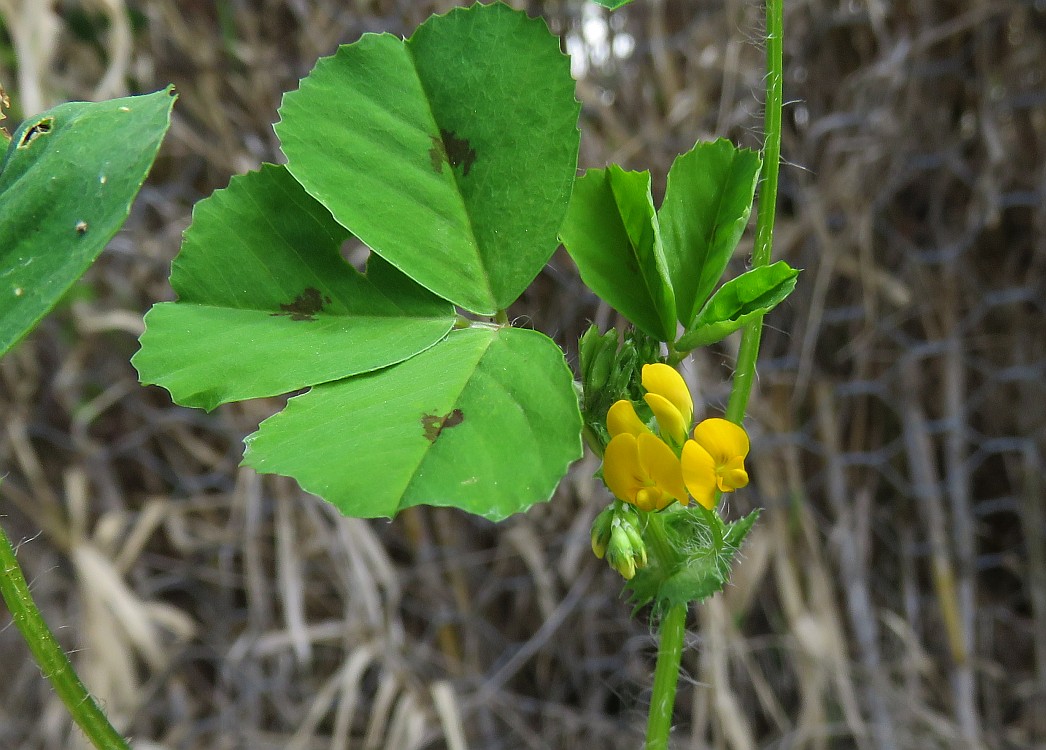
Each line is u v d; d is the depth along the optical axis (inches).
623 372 3.6
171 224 13.0
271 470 2.9
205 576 13.4
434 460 2.8
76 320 12.7
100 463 13.2
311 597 13.3
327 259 3.4
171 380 3.2
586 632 12.8
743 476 3.3
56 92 11.7
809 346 12.1
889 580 13.3
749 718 12.6
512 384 3.0
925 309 12.8
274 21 13.0
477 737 12.9
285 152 3.3
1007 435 13.2
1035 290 12.8
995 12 12.1
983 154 12.6
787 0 12.5
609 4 3.6
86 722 3.5
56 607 13.2
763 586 12.9
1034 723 12.8
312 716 12.0
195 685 13.5
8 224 3.1
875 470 13.1
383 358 3.2
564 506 12.8
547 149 3.4
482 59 3.4
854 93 12.4
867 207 12.5
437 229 3.4
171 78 12.8
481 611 13.3
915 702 12.2
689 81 12.8
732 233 3.6
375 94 3.5
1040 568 12.8
